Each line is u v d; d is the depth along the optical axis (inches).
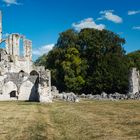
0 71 2736.2
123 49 3782.0
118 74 3324.3
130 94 2551.7
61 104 1937.7
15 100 2519.7
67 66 3425.2
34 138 775.1
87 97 2642.7
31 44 3334.2
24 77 2632.9
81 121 1066.1
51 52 3772.1
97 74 3329.2
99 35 3575.3
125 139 738.8
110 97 2534.5
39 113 1387.8
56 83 3604.8
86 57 3577.8
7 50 3289.9
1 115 1320.1
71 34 3742.6
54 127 948.6
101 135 791.1
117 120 1066.1
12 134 840.9
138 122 995.3
